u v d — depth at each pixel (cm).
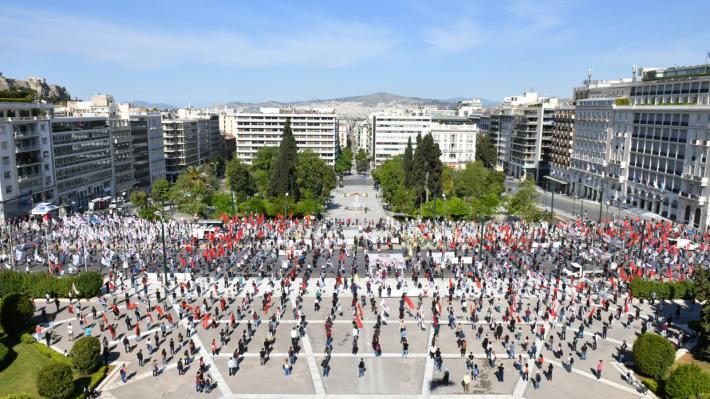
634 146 16888
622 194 17588
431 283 9281
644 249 11162
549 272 9950
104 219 13888
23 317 7081
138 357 6262
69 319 7625
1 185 13525
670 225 13062
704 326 6469
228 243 11019
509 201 14950
